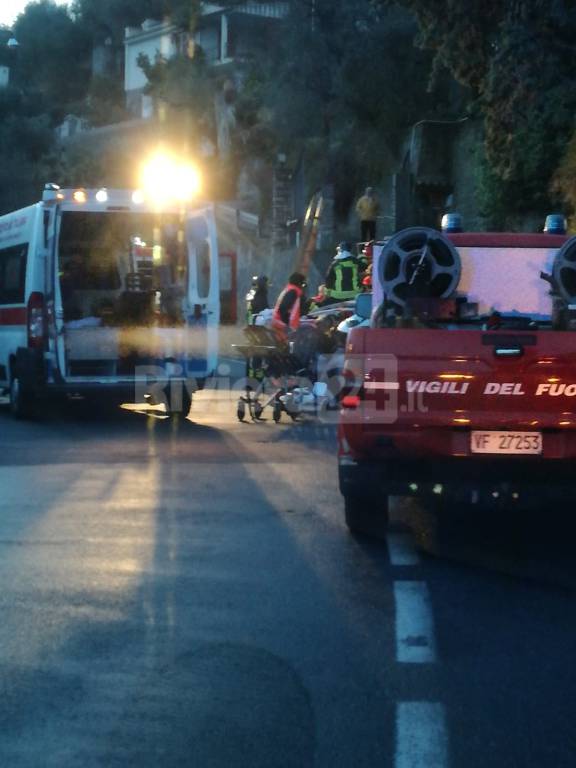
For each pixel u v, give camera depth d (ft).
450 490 25.08
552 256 31.94
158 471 37.14
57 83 219.00
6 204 178.91
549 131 65.10
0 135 187.21
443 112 104.73
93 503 31.73
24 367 50.52
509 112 63.41
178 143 156.56
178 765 14.84
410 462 25.22
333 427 48.91
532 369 24.62
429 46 67.77
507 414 24.73
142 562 25.20
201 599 22.33
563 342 24.64
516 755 15.14
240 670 18.29
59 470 37.35
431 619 21.11
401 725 16.07
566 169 64.80
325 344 51.62
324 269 110.63
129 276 55.16
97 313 54.13
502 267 31.94
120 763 14.89
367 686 17.63
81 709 16.66
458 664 18.69
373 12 108.06
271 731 15.89
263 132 128.47
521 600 22.44
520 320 29.84
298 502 31.99
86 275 55.83
